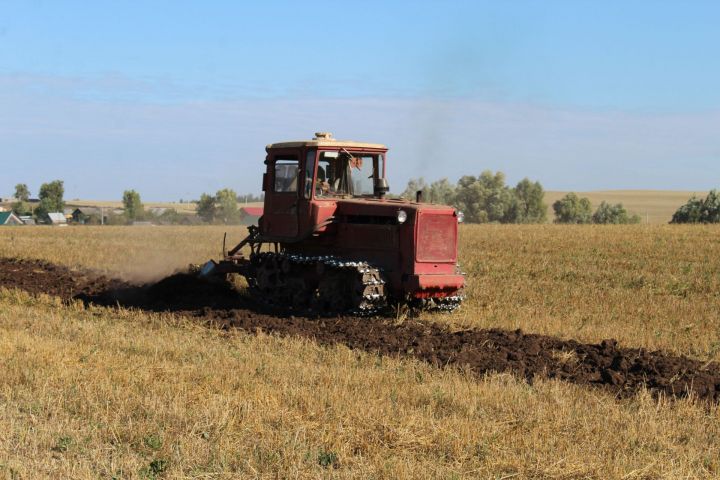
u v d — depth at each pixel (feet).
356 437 26.43
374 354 40.34
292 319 49.90
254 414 28.19
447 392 31.91
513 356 40.52
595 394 33.47
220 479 22.95
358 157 55.47
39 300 59.21
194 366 35.45
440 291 50.60
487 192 310.24
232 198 307.99
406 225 50.06
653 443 26.76
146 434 26.30
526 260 90.17
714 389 35.14
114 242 122.42
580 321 52.16
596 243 112.27
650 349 44.01
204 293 61.05
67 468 23.24
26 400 30.01
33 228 191.93
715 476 24.21
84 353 37.50
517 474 23.85
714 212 252.83
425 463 24.41
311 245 55.52
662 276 77.10
